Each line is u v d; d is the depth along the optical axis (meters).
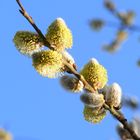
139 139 0.51
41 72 0.52
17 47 0.52
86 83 0.52
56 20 0.52
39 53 0.52
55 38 0.52
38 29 0.51
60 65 0.52
